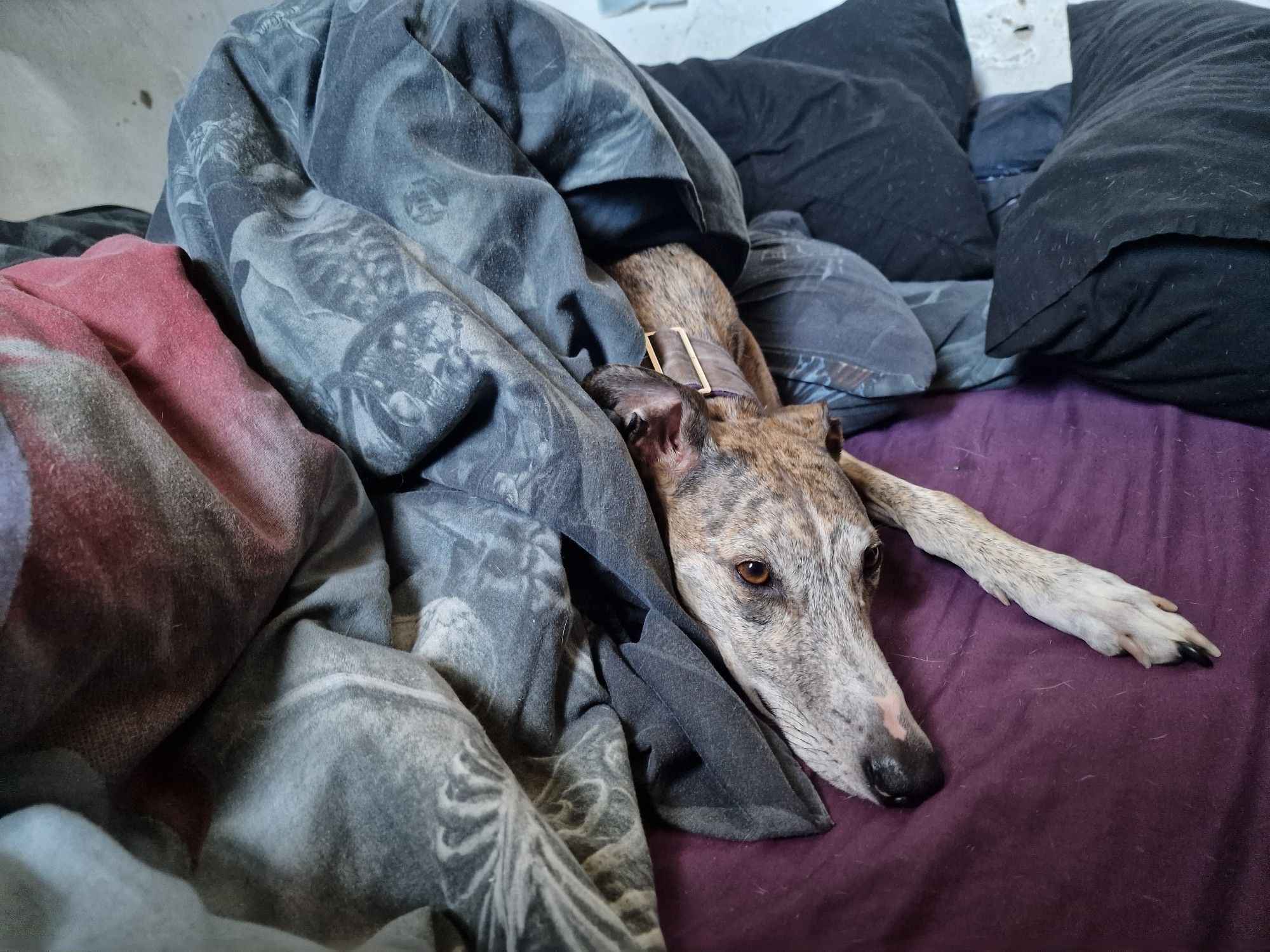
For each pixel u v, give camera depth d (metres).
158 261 0.48
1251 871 0.37
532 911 0.31
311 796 0.33
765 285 0.78
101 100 0.83
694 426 0.53
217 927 0.29
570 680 0.44
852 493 0.55
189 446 0.41
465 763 0.34
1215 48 0.74
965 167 0.90
